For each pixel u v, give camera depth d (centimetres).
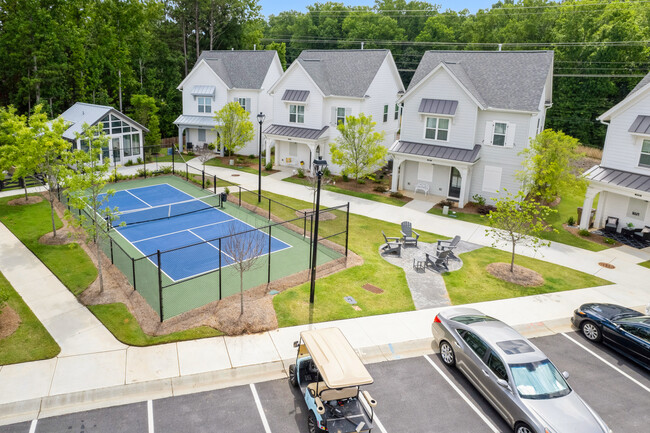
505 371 1214
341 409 1113
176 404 1233
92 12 4953
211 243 2386
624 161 2659
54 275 1930
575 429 1079
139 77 5591
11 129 2444
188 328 1566
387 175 4003
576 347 1609
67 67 4619
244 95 4522
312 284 1753
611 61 5525
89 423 1150
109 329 1541
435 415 1236
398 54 8125
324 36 8838
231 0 6625
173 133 5669
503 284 2050
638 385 1412
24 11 4322
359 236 2584
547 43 6219
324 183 3662
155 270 2038
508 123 3050
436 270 2162
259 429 1156
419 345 1562
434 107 3212
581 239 2686
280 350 1480
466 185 3191
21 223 2512
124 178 3584
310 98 3891
